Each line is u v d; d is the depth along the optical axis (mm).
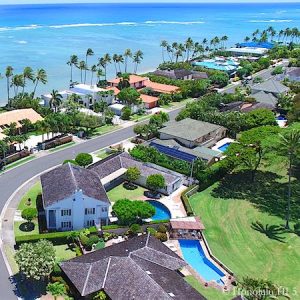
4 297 65812
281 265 79250
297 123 123875
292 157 96125
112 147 127250
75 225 86000
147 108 172250
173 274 68062
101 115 152875
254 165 113250
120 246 74062
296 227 91375
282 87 186000
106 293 63594
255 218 95562
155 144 125438
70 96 160250
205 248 82938
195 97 195375
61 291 64500
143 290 61969
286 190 109188
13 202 94750
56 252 78625
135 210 84938
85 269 67000
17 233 83188
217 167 112188
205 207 99250
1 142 111875
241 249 83875
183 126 134125
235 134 143000
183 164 112812
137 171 104250
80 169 93000
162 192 103875
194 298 62562
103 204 86625
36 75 177500
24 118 135625
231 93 187625
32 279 69250
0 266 72812
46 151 123688
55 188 87438
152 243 74750
